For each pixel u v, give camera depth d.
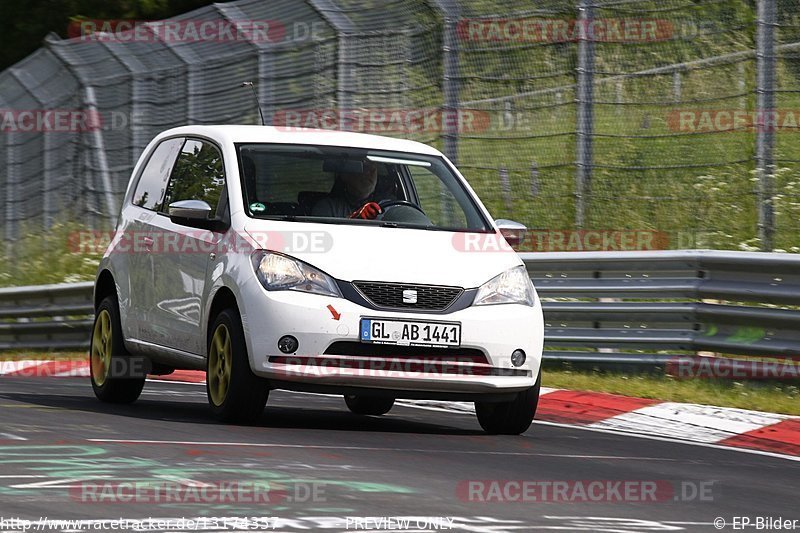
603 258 40.62
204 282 28.52
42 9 114.44
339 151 30.56
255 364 26.42
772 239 45.22
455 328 26.81
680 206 51.16
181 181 31.67
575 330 41.31
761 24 45.62
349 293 26.55
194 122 60.16
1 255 74.50
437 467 22.36
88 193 67.50
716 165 46.75
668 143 53.56
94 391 34.09
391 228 28.70
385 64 53.12
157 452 22.30
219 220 28.72
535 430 30.17
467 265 27.86
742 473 24.23
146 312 31.61
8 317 61.50
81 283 56.62
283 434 25.97
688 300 39.12
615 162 53.38
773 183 45.53
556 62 51.00
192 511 17.00
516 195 53.53
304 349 26.20
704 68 51.72
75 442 23.33
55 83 68.94
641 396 35.91
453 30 50.38
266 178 29.33
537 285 42.66
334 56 54.16
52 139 70.88
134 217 33.31
